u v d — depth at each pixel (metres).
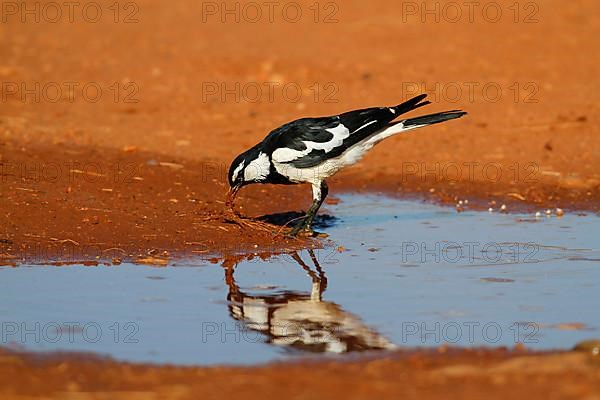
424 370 8.81
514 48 25.73
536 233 14.21
